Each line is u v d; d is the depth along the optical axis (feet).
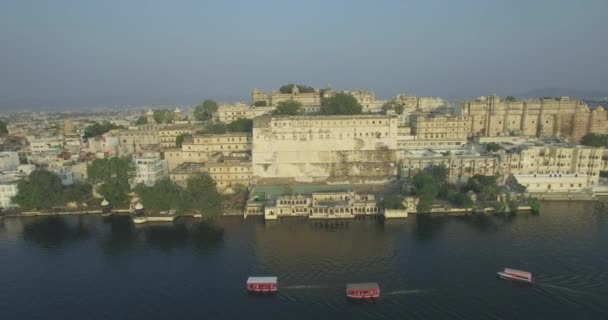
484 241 414.62
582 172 567.18
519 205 499.92
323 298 323.78
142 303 322.34
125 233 459.73
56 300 328.49
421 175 528.63
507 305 308.81
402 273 355.77
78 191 536.01
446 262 372.99
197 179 501.15
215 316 304.50
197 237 443.32
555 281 338.34
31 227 483.10
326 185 593.42
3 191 533.14
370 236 433.89
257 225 471.21
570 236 423.23
